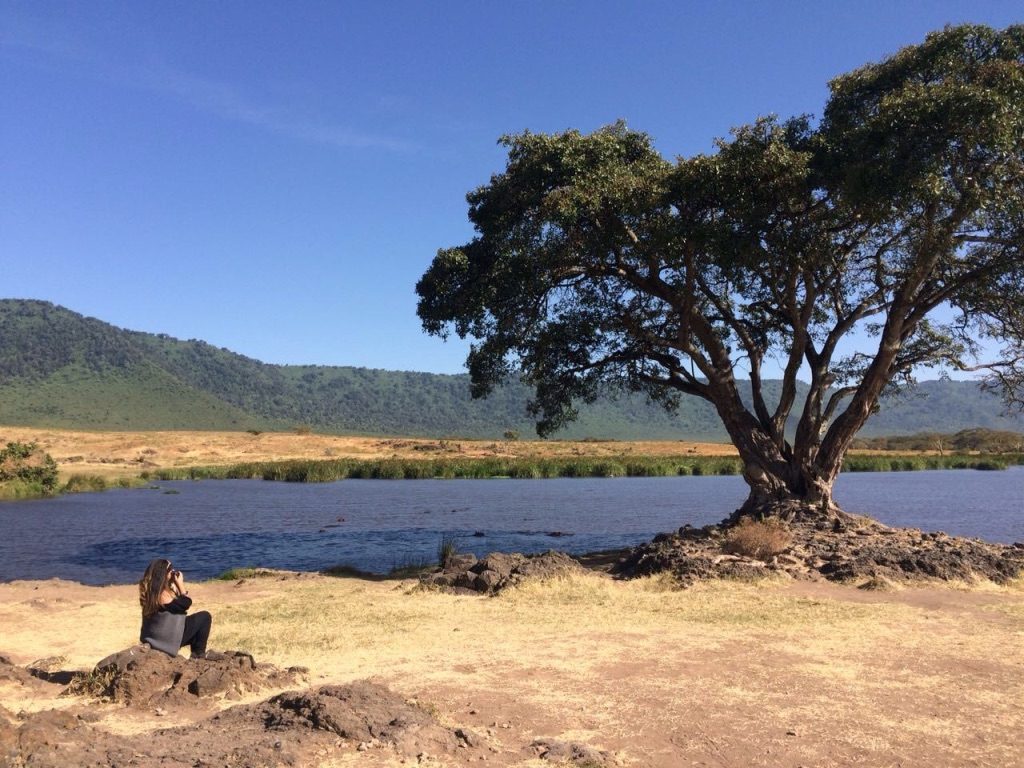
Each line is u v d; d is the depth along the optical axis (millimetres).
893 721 6828
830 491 19281
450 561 15828
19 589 14938
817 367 20156
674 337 21125
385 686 7484
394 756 5430
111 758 4938
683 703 7238
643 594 13211
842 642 9750
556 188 17688
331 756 5359
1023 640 9906
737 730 6555
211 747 5258
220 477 64375
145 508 37812
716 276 20609
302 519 33281
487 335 19234
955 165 16250
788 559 15609
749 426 19719
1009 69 15516
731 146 16859
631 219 17859
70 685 7062
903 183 15188
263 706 6230
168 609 7641
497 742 6066
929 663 8773
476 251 18672
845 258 18969
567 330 20156
